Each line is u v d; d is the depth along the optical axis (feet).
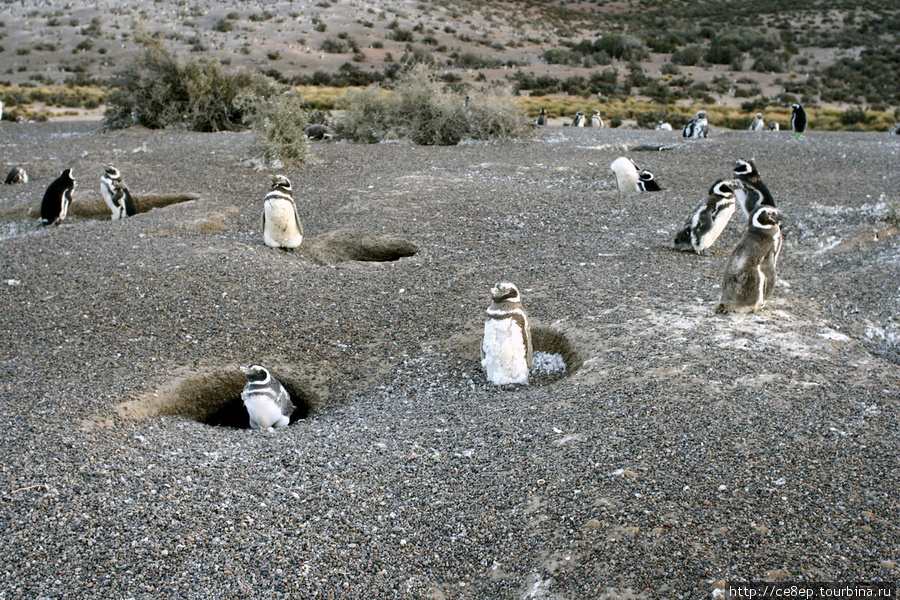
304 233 35.01
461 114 67.36
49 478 15.11
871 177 47.62
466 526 13.44
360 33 218.18
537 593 11.64
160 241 32.35
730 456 14.42
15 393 18.97
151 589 12.20
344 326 23.99
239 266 28.81
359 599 11.94
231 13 229.04
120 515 14.03
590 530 12.72
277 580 12.35
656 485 13.69
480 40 231.71
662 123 99.14
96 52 183.93
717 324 21.38
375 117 68.23
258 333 23.34
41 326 23.39
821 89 168.76
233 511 14.20
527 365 20.11
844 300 24.68
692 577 11.41
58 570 12.65
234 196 42.93
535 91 153.89
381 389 20.34
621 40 223.92
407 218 36.11
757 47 230.89
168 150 59.00
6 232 38.93
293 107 54.19
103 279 27.14
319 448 16.63
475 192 41.86
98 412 18.03
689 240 30.01
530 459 15.24
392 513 13.99
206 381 20.71
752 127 93.09
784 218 36.35
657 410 16.43
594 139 69.56
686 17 311.06
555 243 32.04
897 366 18.72
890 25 259.19
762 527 12.30
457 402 18.88
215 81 80.74
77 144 64.18
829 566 11.35
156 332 23.11
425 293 26.45
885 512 12.47
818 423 15.42
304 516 14.02
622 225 34.96
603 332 21.48
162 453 16.43
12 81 158.30
